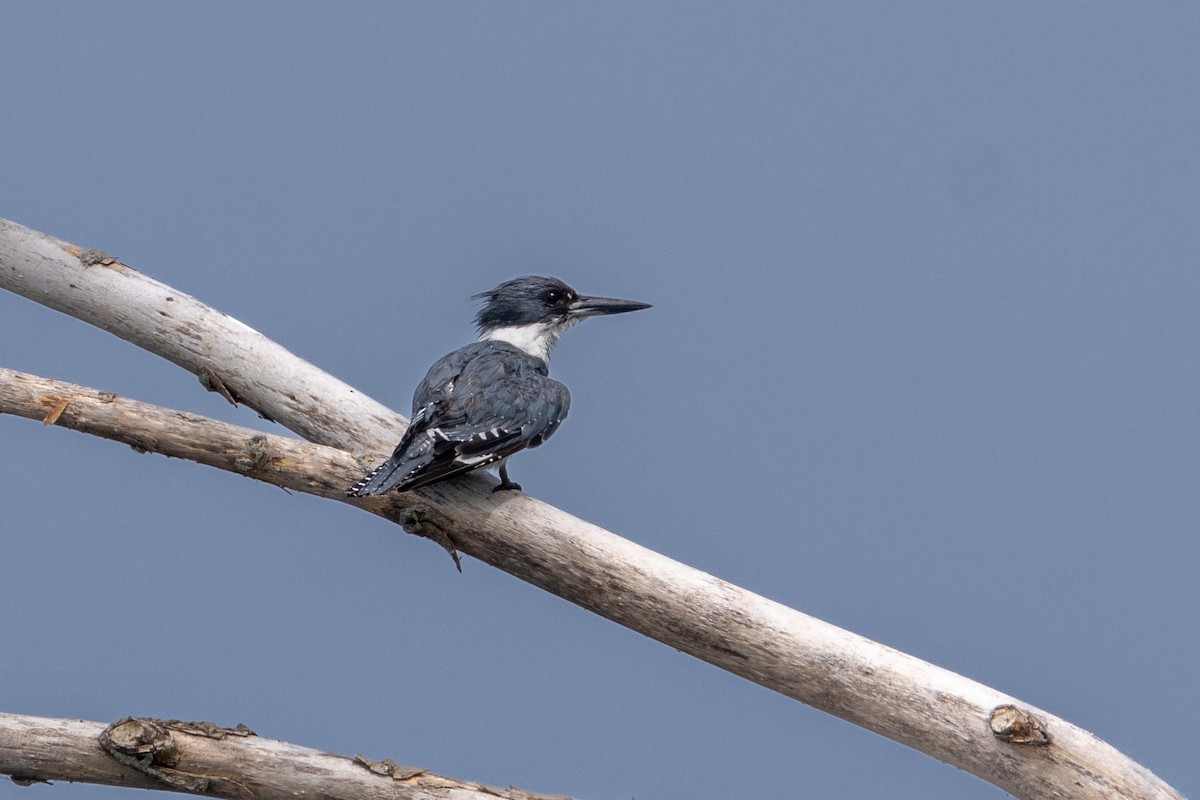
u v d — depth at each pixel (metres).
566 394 12.03
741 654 11.23
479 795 10.13
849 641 11.07
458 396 11.48
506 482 11.90
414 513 11.63
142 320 13.20
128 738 9.93
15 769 9.99
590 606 11.65
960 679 10.82
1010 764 10.52
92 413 11.58
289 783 10.14
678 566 11.47
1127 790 10.24
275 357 13.07
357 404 12.85
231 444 11.52
